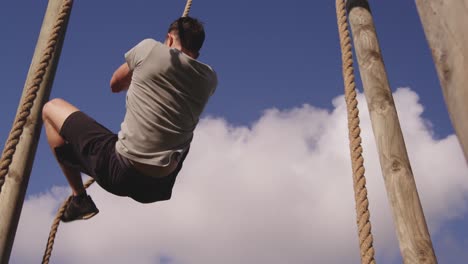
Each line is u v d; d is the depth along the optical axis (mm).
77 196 2842
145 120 2271
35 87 2748
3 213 3172
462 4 1118
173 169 2365
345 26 3695
